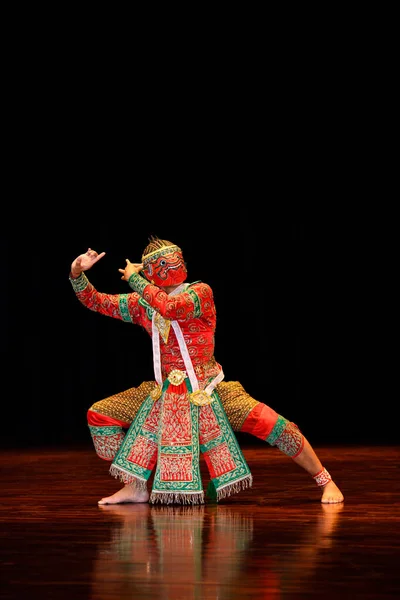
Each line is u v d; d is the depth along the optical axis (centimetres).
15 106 1239
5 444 1158
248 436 1292
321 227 1504
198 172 1387
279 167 1384
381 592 288
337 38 1158
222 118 1289
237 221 1484
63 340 1548
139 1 1109
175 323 514
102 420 525
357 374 1608
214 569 323
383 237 1505
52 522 439
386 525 420
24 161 1338
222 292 1542
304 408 1614
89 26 1130
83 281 533
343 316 1580
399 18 1123
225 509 487
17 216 1434
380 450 978
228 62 1196
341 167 1380
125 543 376
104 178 1381
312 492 567
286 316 1577
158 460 512
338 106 1273
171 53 1180
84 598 282
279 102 1266
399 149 1345
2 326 1522
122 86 1225
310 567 325
